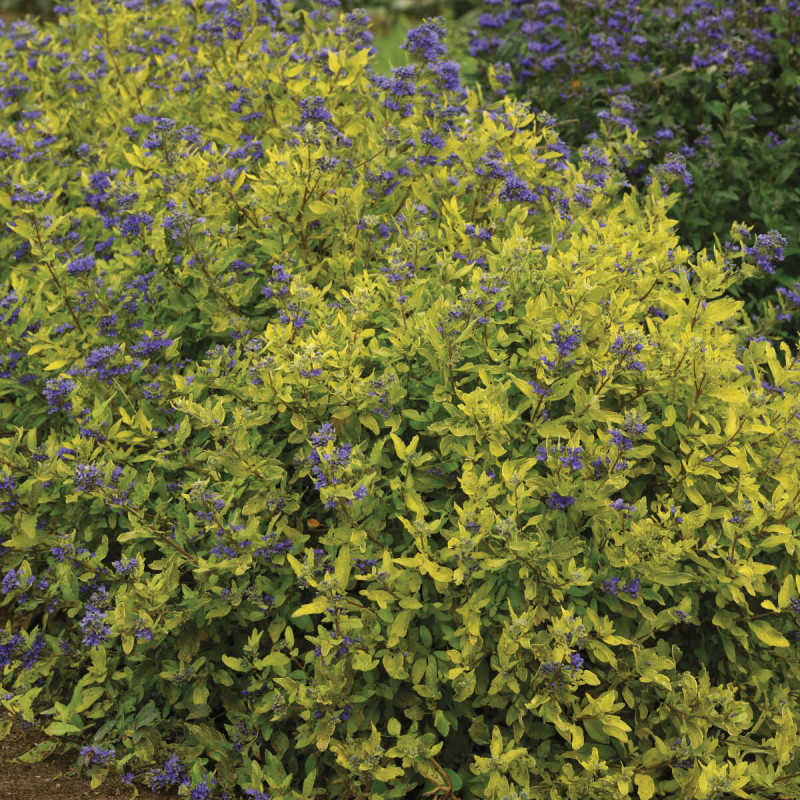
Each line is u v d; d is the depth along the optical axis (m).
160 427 3.56
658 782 2.97
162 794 3.11
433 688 2.95
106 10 5.34
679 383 3.22
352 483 2.98
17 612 3.49
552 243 3.65
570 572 2.82
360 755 2.85
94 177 4.05
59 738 3.26
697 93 5.69
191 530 3.13
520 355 3.45
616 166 4.66
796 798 2.81
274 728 3.18
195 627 3.19
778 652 3.17
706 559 3.06
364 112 4.43
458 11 8.50
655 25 6.24
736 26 5.94
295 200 3.72
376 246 3.90
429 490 3.09
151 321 3.84
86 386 3.59
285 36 4.55
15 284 3.89
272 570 3.16
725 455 3.18
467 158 4.05
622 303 3.21
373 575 2.86
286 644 3.03
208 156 4.04
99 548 3.28
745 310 5.04
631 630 3.17
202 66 5.00
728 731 2.83
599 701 2.79
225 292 3.65
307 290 3.33
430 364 3.23
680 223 5.25
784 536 2.96
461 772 3.08
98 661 3.17
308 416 3.22
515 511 2.90
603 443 3.00
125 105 5.11
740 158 5.38
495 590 3.03
